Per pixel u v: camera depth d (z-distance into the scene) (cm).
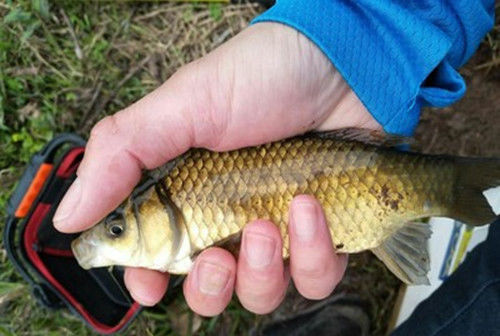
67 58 38
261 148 27
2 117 37
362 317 39
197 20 39
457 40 30
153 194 27
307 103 28
